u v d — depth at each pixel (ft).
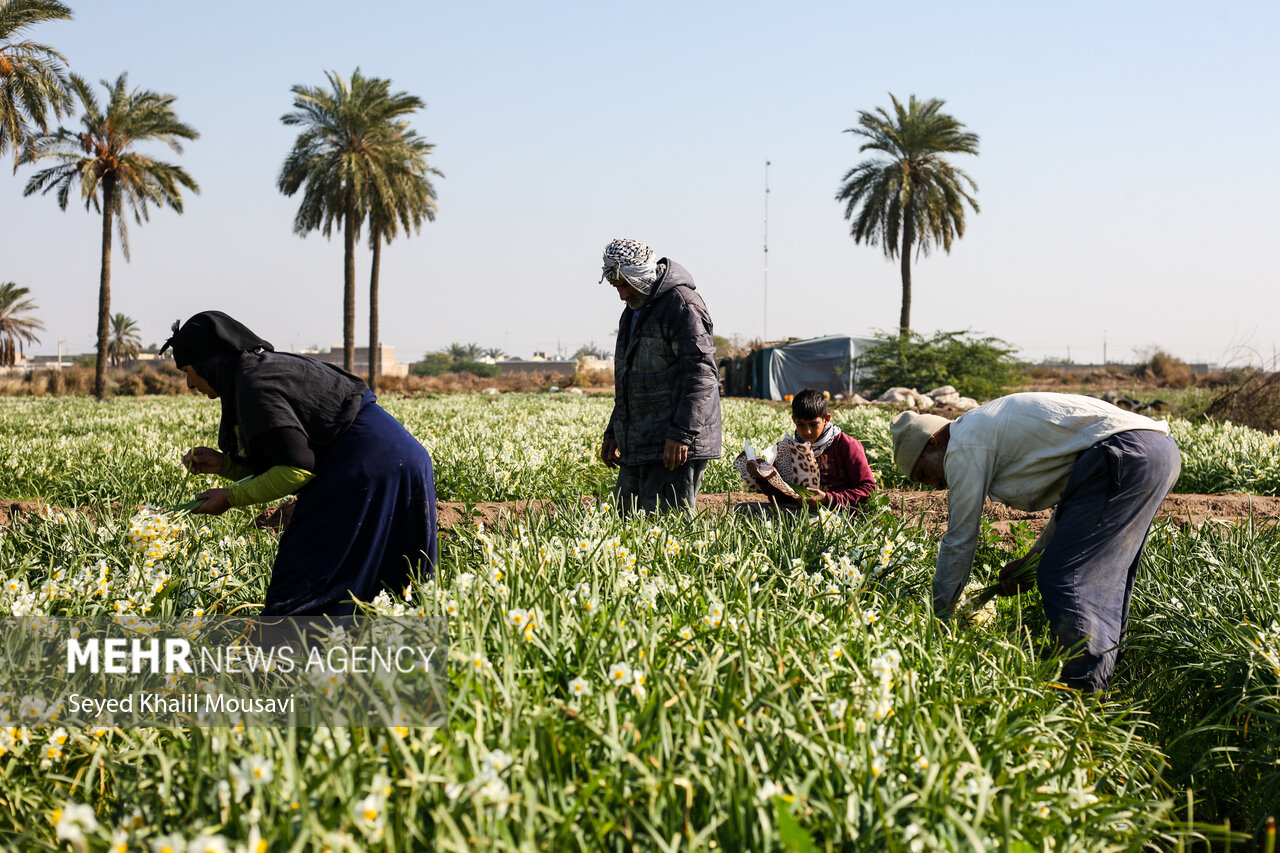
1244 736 12.87
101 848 7.15
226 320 12.73
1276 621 14.19
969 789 8.12
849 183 131.75
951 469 14.88
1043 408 14.55
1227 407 59.36
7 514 25.22
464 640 9.75
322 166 129.18
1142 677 15.39
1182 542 19.01
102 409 83.20
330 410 12.55
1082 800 9.16
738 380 159.33
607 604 11.19
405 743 8.34
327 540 12.40
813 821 7.64
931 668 11.15
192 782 7.82
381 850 6.91
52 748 8.89
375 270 142.10
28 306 261.65
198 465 13.50
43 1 97.04
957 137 127.24
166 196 129.80
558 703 8.80
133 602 12.26
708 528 16.74
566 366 357.82
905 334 120.37
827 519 17.54
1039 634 16.63
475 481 29.35
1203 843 11.55
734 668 9.26
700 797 7.83
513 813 7.22
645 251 19.34
